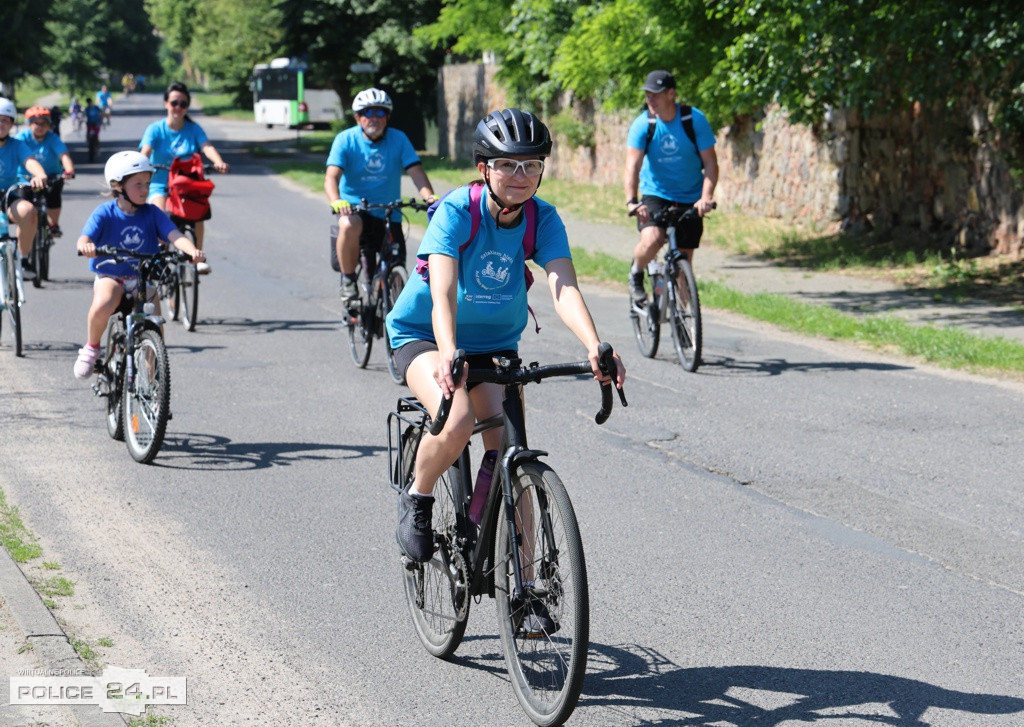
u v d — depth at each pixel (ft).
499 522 19.84
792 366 47.91
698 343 46.29
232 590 25.14
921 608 24.22
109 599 24.47
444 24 158.40
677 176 47.60
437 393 19.75
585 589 18.04
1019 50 60.59
